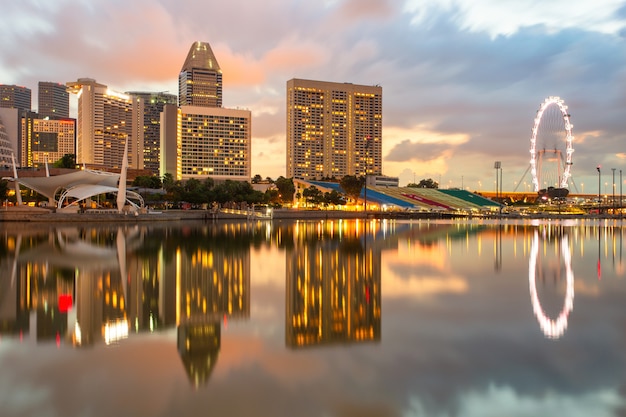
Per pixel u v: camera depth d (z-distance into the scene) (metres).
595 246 46.97
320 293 21.95
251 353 13.26
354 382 11.10
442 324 16.22
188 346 13.95
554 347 13.61
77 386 10.92
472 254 39.03
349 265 31.91
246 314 17.94
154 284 24.42
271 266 31.31
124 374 11.69
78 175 109.00
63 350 13.64
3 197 110.62
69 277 26.70
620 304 19.39
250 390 10.67
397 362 12.41
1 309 18.88
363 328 15.80
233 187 145.38
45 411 9.67
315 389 10.69
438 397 10.26
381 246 46.00
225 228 80.38
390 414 9.52
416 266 31.36
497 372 11.68
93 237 56.78
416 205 180.00
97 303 19.94
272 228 81.44
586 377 11.35
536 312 17.98
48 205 120.38
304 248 43.75
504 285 24.06
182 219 118.38
